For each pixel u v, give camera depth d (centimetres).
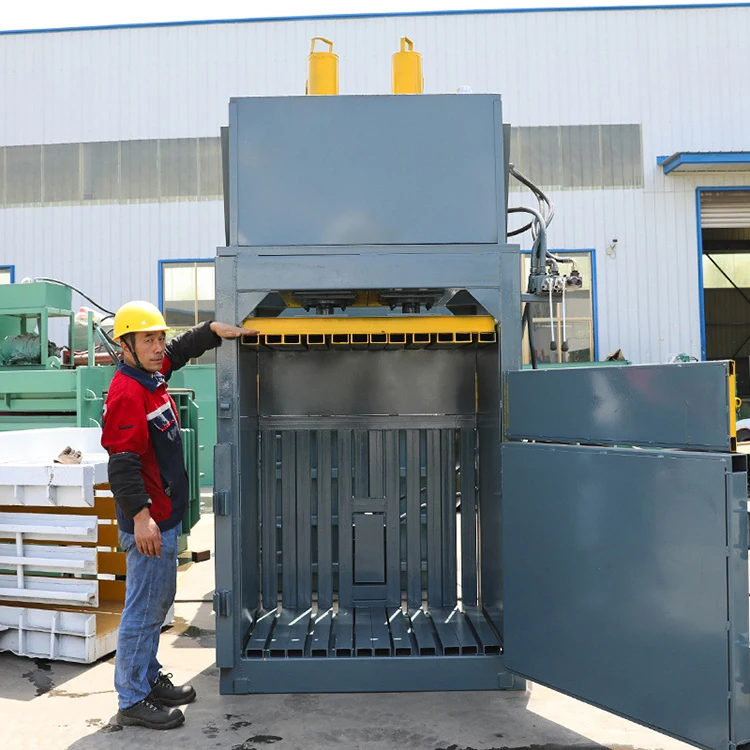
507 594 279
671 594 214
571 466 249
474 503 378
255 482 363
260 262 288
